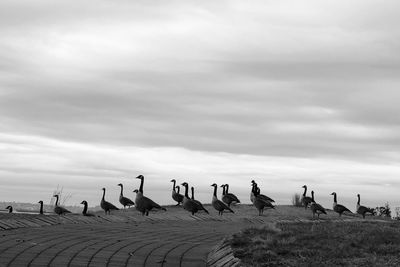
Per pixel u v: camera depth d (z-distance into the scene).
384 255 17.47
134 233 25.44
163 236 24.97
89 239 21.58
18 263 15.38
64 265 15.56
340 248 18.27
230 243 19.11
